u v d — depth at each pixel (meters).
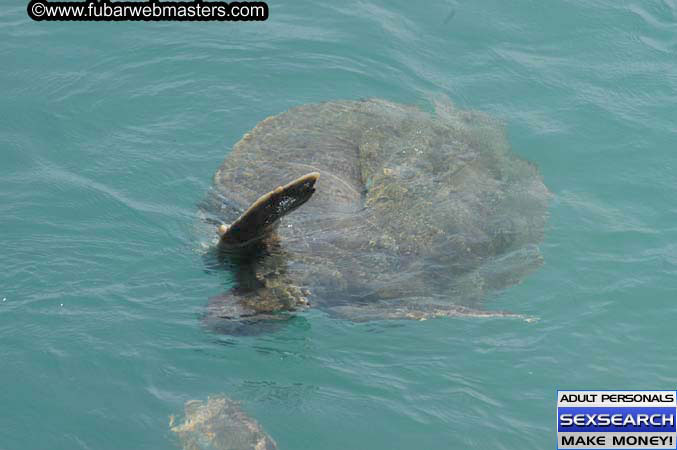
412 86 22.59
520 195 18.30
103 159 19.59
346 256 15.60
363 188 17.47
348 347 14.69
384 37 24.25
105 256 16.62
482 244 16.55
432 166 18.42
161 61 22.97
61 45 23.38
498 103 22.03
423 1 25.77
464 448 13.12
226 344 14.61
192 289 15.73
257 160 18.33
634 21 24.97
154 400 13.60
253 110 21.53
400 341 14.97
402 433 13.28
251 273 15.34
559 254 17.19
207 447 12.70
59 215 17.77
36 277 16.03
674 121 21.53
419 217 16.73
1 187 18.55
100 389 13.79
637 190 19.42
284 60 23.28
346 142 18.88
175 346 14.58
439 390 14.09
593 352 15.06
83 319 15.10
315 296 14.93
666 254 17.45
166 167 19.39
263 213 14.64
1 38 23.41
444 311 14.78
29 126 20.56
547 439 13.41
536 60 23.62
